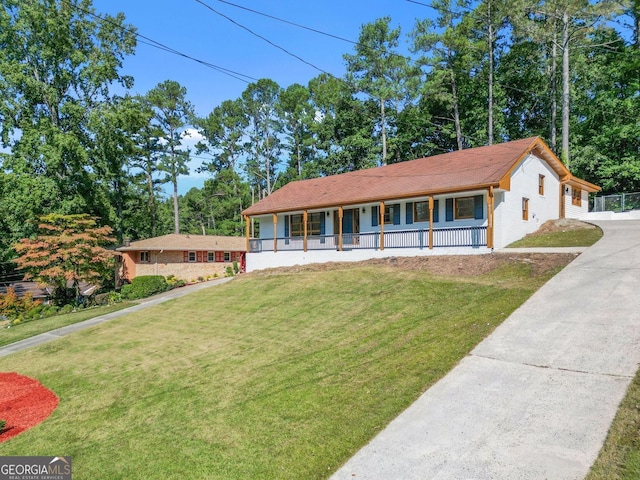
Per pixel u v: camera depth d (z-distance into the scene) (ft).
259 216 89.15
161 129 151.84
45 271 73.56
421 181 62.85
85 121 100.27
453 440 16.25
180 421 23.06
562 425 16.16
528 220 62.95
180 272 98.17
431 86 120.98
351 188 74.69
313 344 32.99
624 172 93.04
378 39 131.54
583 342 23.22
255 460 17.65
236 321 45.78
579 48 104.53
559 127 116.06
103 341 47.39
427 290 42.09
